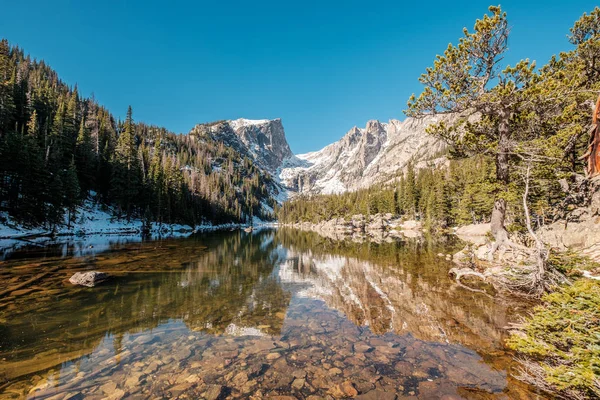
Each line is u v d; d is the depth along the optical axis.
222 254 27.05
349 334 7.81
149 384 5.30
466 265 16.16
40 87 77.69
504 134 14.48
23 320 8.73
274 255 27.70
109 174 59.72
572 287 5.62
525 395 4.67
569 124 13.40
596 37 14.33
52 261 18.83
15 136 36.25
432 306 9.88
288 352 6.71
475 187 15.55
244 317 9.39
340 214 119.50
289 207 177.00
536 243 10.14
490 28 13.32
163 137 170.50
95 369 5.87
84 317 9.09
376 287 13.47
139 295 11.80
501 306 9.37
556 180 17.14
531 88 12.60
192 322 8.86
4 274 14.71
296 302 11.25
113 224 50.12
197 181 98.94
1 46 49.25
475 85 14.38
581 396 4.36
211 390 5.10
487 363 5.82
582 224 15.00
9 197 35.50
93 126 75.88
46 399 4.79
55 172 40.22
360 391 5.00
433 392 4.89
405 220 85.56
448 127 15.06
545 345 5.15
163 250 27.42
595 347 4.34
